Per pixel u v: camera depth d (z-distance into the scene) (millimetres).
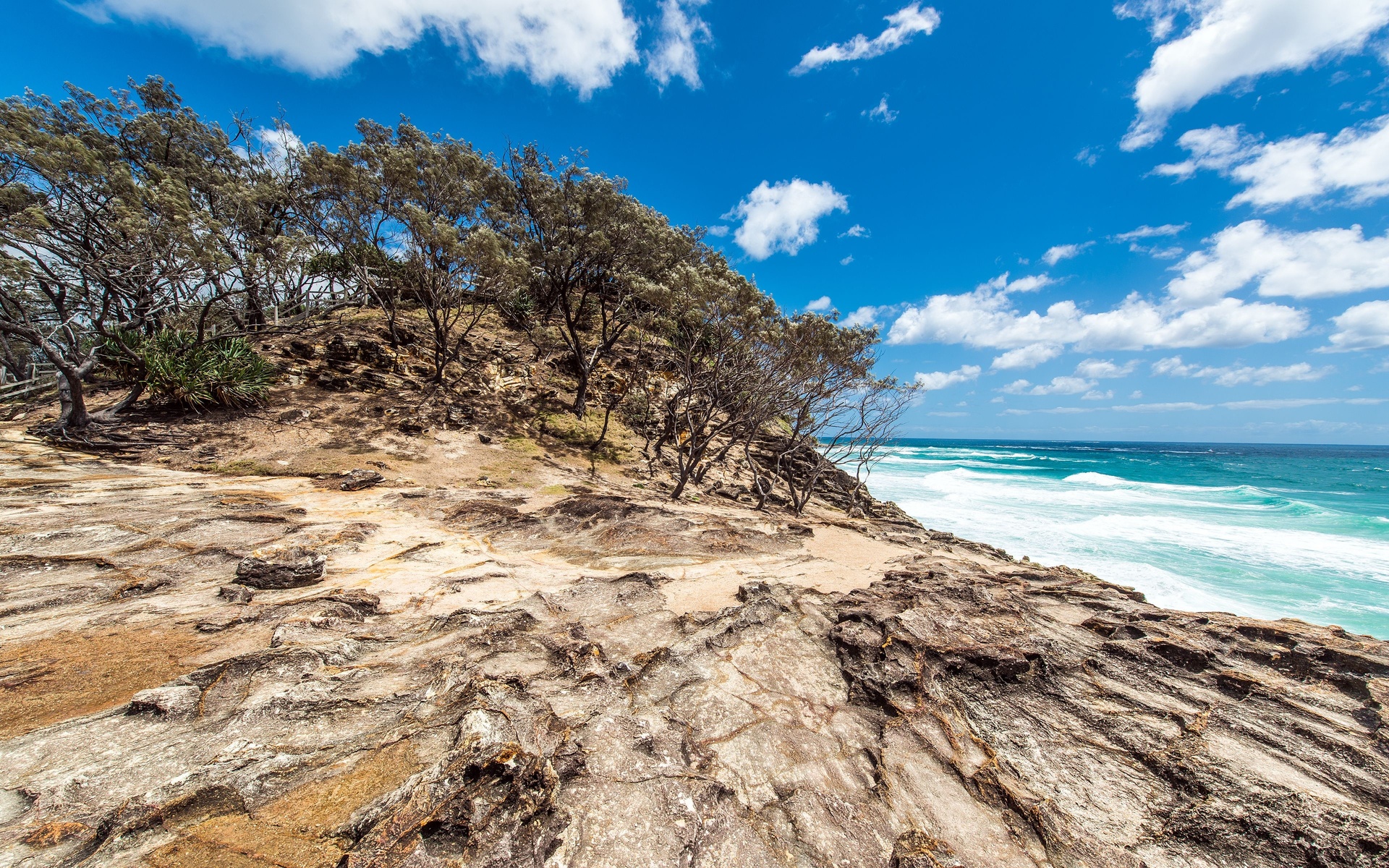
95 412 15344
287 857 2986
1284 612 13086
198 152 21656
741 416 20453
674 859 3369
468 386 22531
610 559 9594
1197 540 20312
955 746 4773
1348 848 3648
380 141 20281
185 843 3014
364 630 6023
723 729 4777
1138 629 6707
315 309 26797
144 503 9922
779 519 15367
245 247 20031
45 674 4633
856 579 9297
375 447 17234
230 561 7812
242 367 17359
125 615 5898
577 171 22359
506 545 10156
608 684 5121
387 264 23625
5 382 21000
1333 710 5070
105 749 3709
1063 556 18281
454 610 6609
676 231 24391
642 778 3988
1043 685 5684
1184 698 5438
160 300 18062
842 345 18891
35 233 14578
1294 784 4203
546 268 23203
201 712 4207
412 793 3279
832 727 5008
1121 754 4727
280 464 15062
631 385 26359
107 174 15641
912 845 3617
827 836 3725
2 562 6777
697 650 6000
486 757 3531
